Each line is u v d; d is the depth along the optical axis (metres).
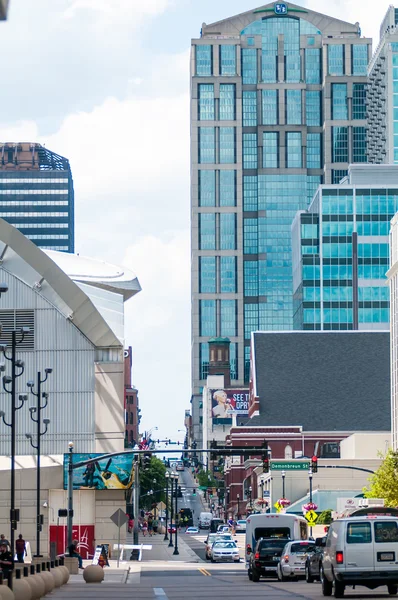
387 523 54.69
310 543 83.44
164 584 78.62
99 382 155.50
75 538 142.50
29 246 155.12
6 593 41.06
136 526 160.62
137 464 157.62
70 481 111.62
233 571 109.44
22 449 154.75
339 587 54.69
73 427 154.88
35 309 156.62
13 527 81.94
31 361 156.25
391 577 54.31
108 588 71.81
